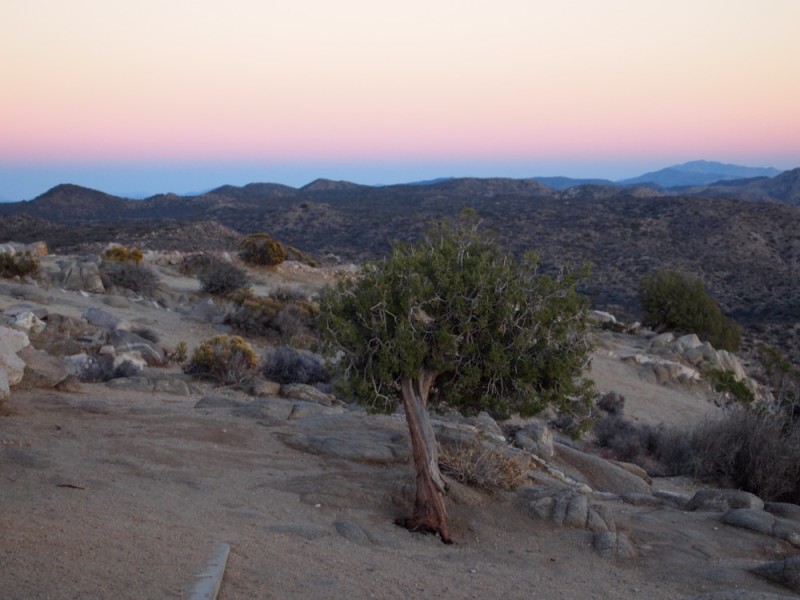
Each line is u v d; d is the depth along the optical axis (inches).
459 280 344.5
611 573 306.8
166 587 191.3
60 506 261.9
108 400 505.0
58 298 1005.8
